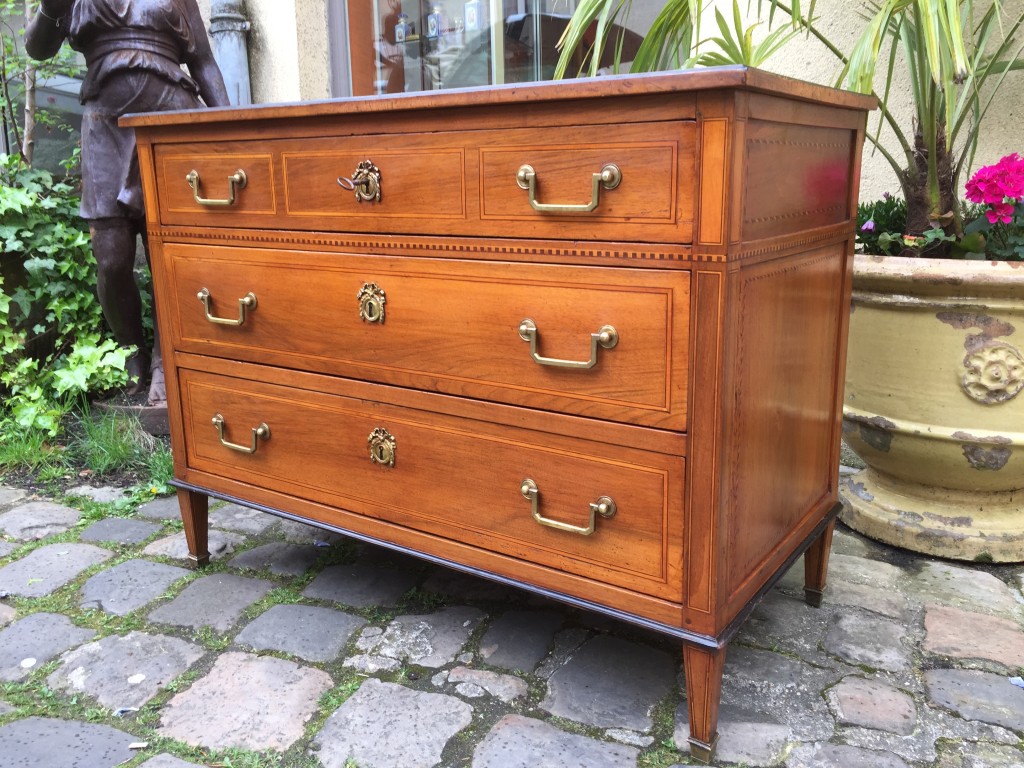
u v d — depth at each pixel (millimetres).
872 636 1591
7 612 1711
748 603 1330
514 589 1794
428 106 1285
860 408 1985
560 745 1301
